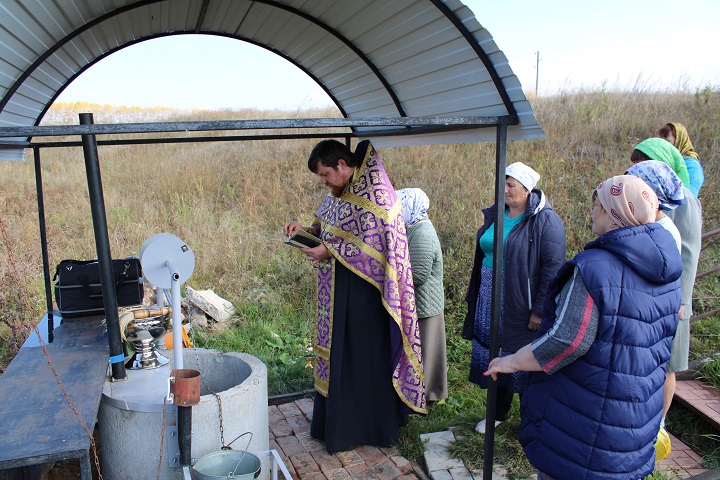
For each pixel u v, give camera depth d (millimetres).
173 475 2531
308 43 3678
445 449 3318
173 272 2488
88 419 2119
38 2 2342
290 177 9227
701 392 3719
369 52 3342
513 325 3174
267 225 7926
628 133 8805
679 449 3363
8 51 2604
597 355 1916
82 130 1984
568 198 7355
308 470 3117
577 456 1979
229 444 2619
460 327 5449
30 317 3758
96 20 2918
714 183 7457
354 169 3199
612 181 1997
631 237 1912
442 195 7699
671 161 3096
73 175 9859
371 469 3131
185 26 3500
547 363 1986
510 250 3146
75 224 7906
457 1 2342
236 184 9312
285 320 5727
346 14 3039
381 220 3072
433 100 3246
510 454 3246
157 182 9391
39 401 2283
